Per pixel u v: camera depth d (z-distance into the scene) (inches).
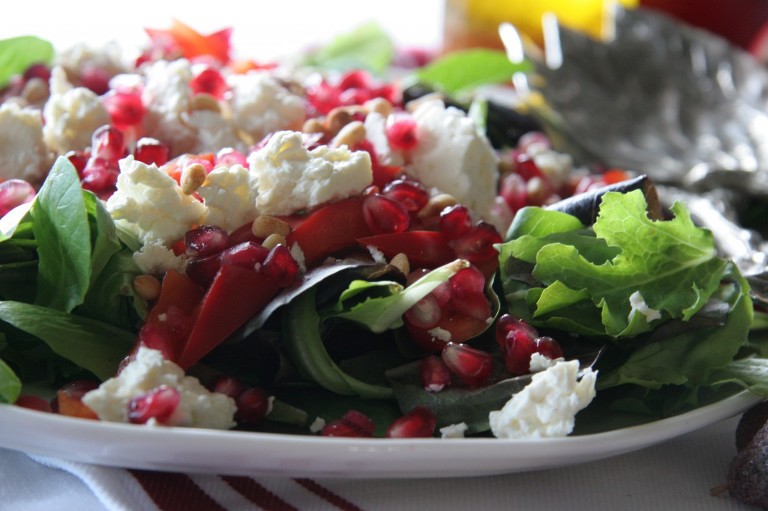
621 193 11.1
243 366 10.7
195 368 10.5
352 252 11.1
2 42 14.5
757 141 16.8
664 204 13.8
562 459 9.6
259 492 10.1
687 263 10.9
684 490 10.4
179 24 15.7
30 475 10.3
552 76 17.9
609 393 10.8
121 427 9.1
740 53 18.6
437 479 10.3
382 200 11.1
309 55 19.2
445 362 10.5
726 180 15.4
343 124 12.6
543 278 10.8
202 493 10.0
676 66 18.6
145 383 9.7
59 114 12.4
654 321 10.8
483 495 10.1
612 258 11.1
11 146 12.1
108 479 9.8
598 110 17.6
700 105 17.9
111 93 13.2
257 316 10.3
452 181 12.3
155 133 12.6
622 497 10.2
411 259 11.2
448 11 22.1
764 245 13.2
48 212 10.3
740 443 10.6
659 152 16.9
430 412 10.2
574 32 18.7
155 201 10.6
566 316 10.9
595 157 16.6
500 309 11.2
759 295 11.7
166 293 10.4
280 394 10.7
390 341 11.0
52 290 10.4
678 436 10.2
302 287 10.3
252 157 11.0
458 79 16.6
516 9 21.4
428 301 10.8
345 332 10.9
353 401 10.6
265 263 10.4
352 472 9.4
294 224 10.9
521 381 10.3
